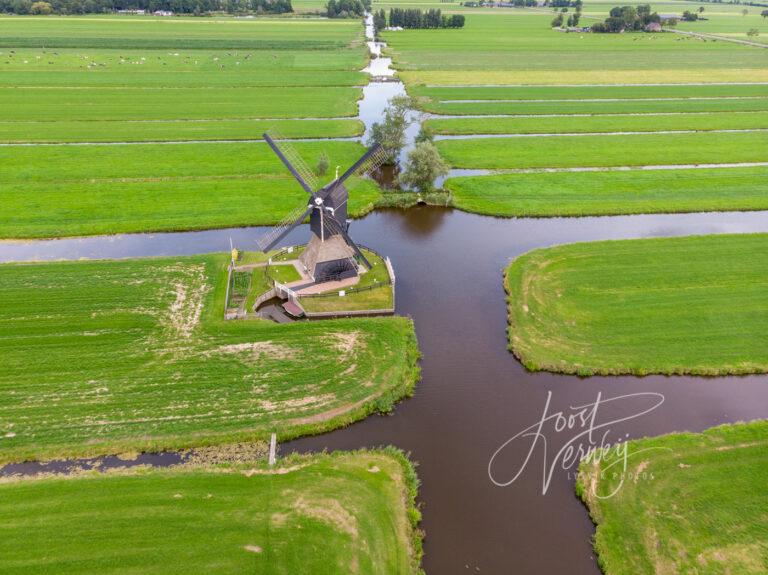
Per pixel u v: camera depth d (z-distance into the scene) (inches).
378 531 964.6
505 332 1514.5
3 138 2883.9
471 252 1939.0
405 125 2842.0
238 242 1957.4
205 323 1482.5
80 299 1567.4
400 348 1414.9
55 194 2251.5
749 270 1764.3
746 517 992.9
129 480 1030.4
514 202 2290.8
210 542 920.3
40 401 1205.7
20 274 1676.9
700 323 1514.5
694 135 3137.3
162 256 1808.6
